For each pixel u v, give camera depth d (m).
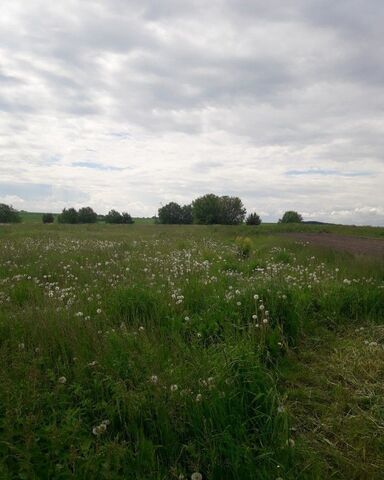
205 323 4.80
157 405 2.90
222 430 2.79
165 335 4.56
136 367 3.41
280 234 26.81
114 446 2.55
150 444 2.62
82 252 11.45
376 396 3.45
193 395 3.01
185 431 2.81
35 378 3.17
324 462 2.69
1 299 6.00
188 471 2.59
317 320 5.25
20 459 2.40
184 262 9.45
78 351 3.78
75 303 5.61
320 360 4.21
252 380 3.26
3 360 3.53
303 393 3.52
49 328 4.26
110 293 6.04
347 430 3.06
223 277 7.28
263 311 4.99
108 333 4.21
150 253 11.66
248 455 2.55
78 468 2.37
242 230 30.02
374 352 4.26
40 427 2.73
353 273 7.96
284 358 4.21
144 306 5.33
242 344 3.93
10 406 2.80
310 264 9.60
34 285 6.79
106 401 3.13
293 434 3.00
